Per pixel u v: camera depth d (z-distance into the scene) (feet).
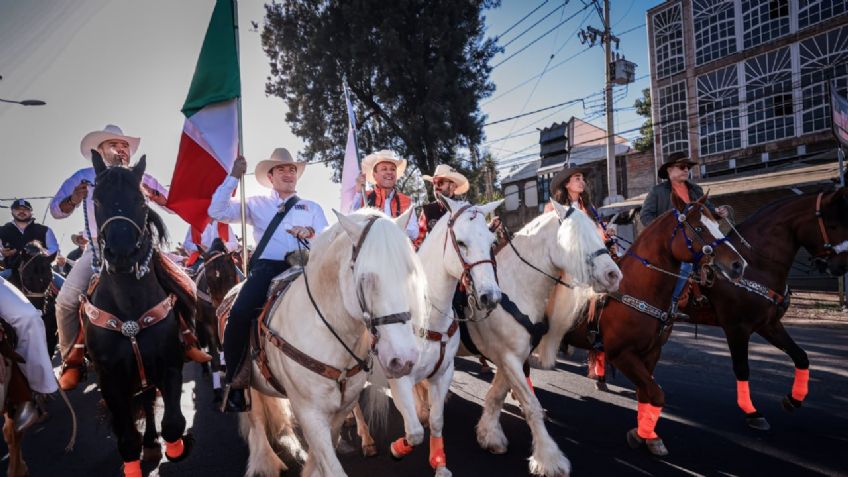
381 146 64.28
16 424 10.51
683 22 65.67
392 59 56.75
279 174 12.57
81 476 13.29
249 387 10.62
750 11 58.65
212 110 13.74
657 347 13.48
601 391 18.93
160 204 13.17
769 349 23.90
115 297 10.36
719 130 62.49
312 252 9.36
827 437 13.52
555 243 12.10
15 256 21.11
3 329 10.32
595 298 13.53
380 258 7.48
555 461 11.46
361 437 14.55
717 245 12.73
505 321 12.32
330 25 60.18
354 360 9.02
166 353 10.77
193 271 29.48
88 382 23.68
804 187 42.96
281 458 13.91
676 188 16.38
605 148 83.20
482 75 62.03
